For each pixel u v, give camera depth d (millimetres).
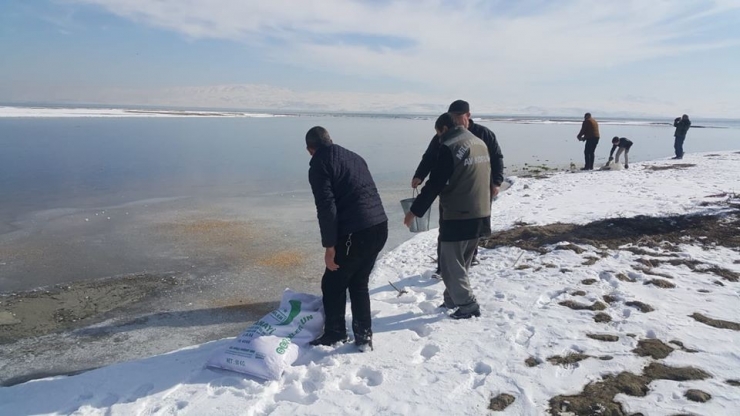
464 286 4387
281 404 3203
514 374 3467
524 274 5566
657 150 27266
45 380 3637
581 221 7938
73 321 5055
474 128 5285
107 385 3500
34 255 7125
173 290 5887
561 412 3031
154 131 33938
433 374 3504
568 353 3734
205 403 3232
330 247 3615
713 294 4781
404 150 24719
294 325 3898
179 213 9938
